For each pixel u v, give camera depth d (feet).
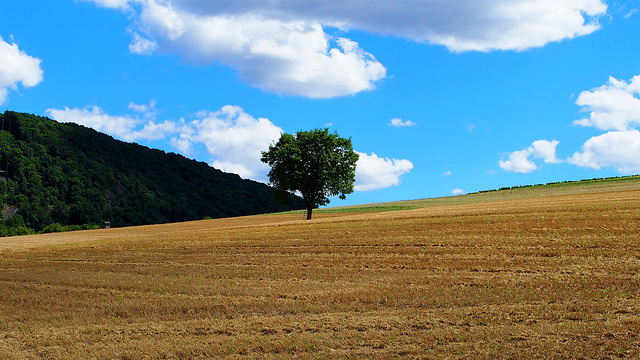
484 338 47.78
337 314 59.36
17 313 68.23
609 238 87.61
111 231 213.05
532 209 128.36
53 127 430.61
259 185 483.92
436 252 91.61
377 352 46.52
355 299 65.36
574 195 180.75
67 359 50.26
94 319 63.57
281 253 103.09
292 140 204.44
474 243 95.25
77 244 138.72
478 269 77.71
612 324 48.29
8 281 92.12
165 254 111.55
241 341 51.93
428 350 46.03
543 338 46.47
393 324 54.08
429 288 68.33
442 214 138.00
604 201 133.80
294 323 56.70
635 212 106.83
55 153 394.32
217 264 96.68
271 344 50.26
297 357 46.75
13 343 56.18
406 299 63.41
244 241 120.06
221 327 57.06
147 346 52.29
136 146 477.36
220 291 74.23
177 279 85.35
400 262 86.79
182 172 458.50
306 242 111.96
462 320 53.57
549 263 76.89
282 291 72.23
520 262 79.36
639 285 61.26
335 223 140.67
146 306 67.77
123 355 50.34
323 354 47.01
